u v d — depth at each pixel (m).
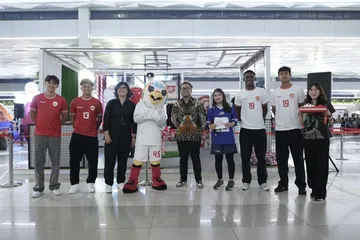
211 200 4.30
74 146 4.75
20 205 4.12
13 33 11.65
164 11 11.62
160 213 3.72
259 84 7.91
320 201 4.19
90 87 4.79
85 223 3.38
